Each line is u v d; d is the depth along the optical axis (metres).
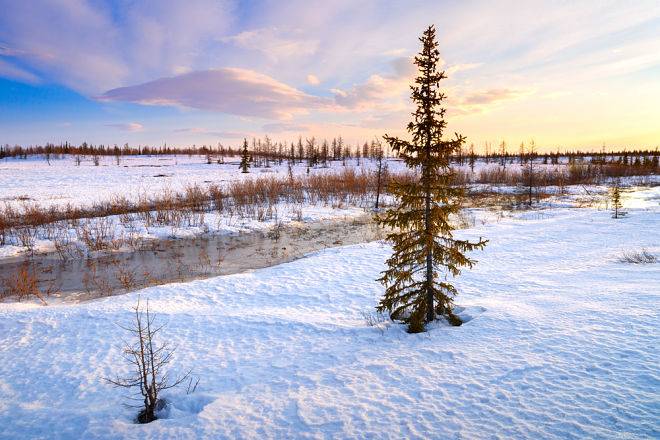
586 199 36.56
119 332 9.34
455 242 8.08
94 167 80.25
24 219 25.58
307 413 5.54
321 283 13.16
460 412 5.12
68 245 20.33
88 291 13.64
